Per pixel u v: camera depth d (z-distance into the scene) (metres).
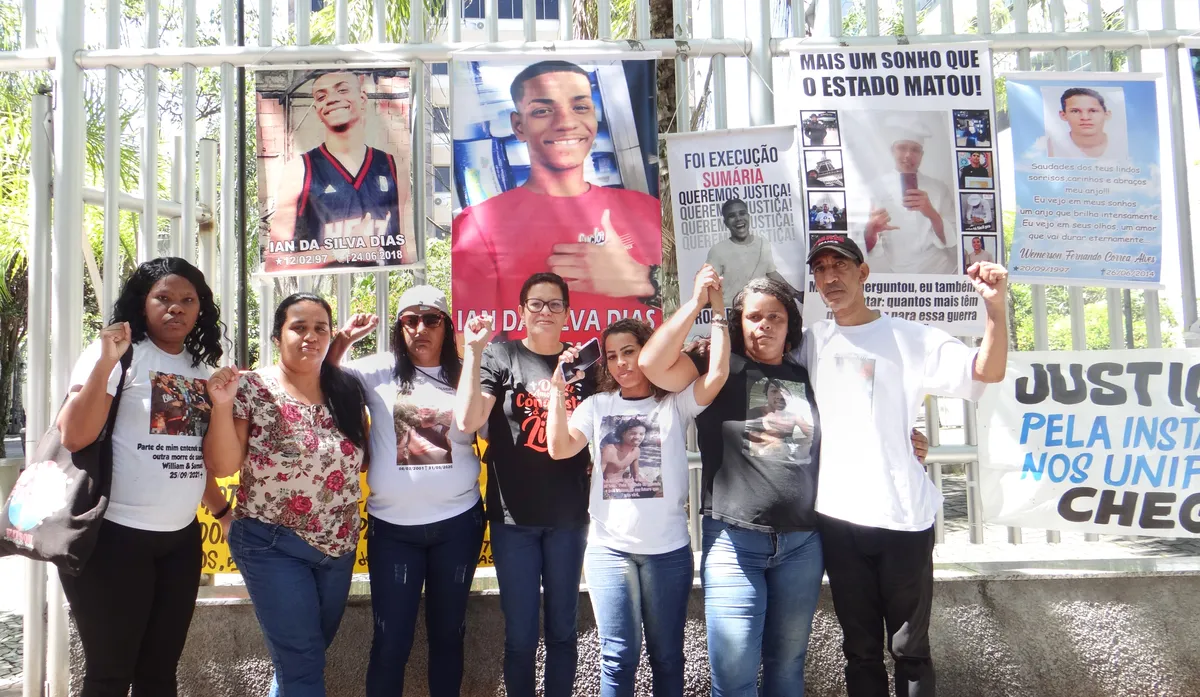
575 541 2.93
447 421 2.97
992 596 3.46
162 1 9.07
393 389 3.03
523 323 3.49
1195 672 3.43
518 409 2.97
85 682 2.54
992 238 3.60
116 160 3.66
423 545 2.92
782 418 2.83
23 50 3.64
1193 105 3.71
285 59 3.63
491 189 3.53
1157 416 3.53
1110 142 3.66
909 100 3.60
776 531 2.74
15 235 7.52
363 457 2.99
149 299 2.70
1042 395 3.60
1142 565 3.54
